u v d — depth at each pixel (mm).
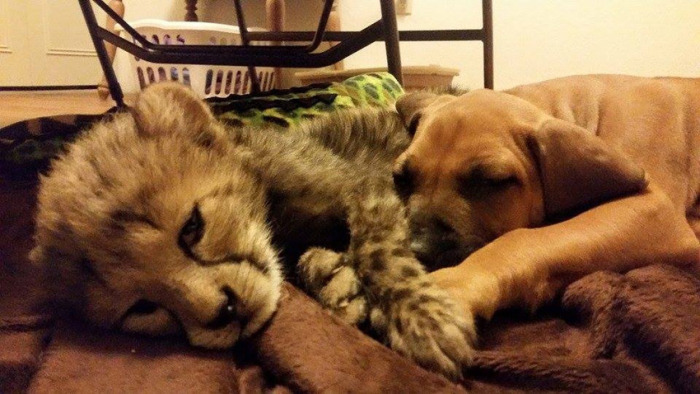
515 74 1212
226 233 320
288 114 604
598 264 370
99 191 307
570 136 399
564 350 325
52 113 1167
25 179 574
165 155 328
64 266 319
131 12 1480
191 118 372
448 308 313
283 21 1229
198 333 305
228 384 280
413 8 1242
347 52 690
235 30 1106
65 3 1741
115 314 318
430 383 269
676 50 1109
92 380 279
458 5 1214
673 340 285
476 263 351
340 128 490
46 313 350
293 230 385
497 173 386
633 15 1116
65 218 313
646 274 340
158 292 300
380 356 285
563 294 365
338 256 372
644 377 285
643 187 405
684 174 500
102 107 1299
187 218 306
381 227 368
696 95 523
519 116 414
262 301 317
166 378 279
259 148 401
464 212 388
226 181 344
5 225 492
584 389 277
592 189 397
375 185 410
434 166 401
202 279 300
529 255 354
